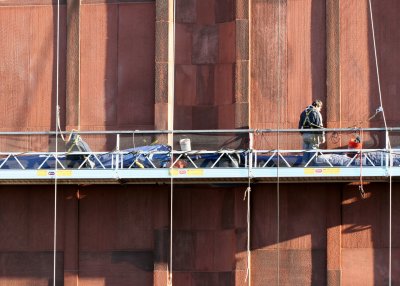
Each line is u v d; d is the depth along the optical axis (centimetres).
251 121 8025
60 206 8069
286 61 8031
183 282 7969
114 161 7731
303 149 7719
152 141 7962
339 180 7719
